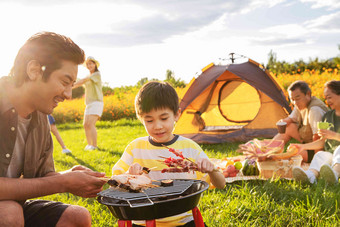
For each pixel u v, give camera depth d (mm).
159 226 2154
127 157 2398
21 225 1749
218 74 7738
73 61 1835
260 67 7977
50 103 1884
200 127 8336
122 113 16453
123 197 1691
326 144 4895
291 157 4516
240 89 8469
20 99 1895
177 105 2289
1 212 1688
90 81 7637
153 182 2059
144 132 10742
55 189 1859
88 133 7766
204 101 8617
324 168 4059
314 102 5379
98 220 3225
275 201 3572
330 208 3162
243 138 7832
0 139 1864
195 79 8008
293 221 2977
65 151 7387
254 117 8242
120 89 21531
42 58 1776
